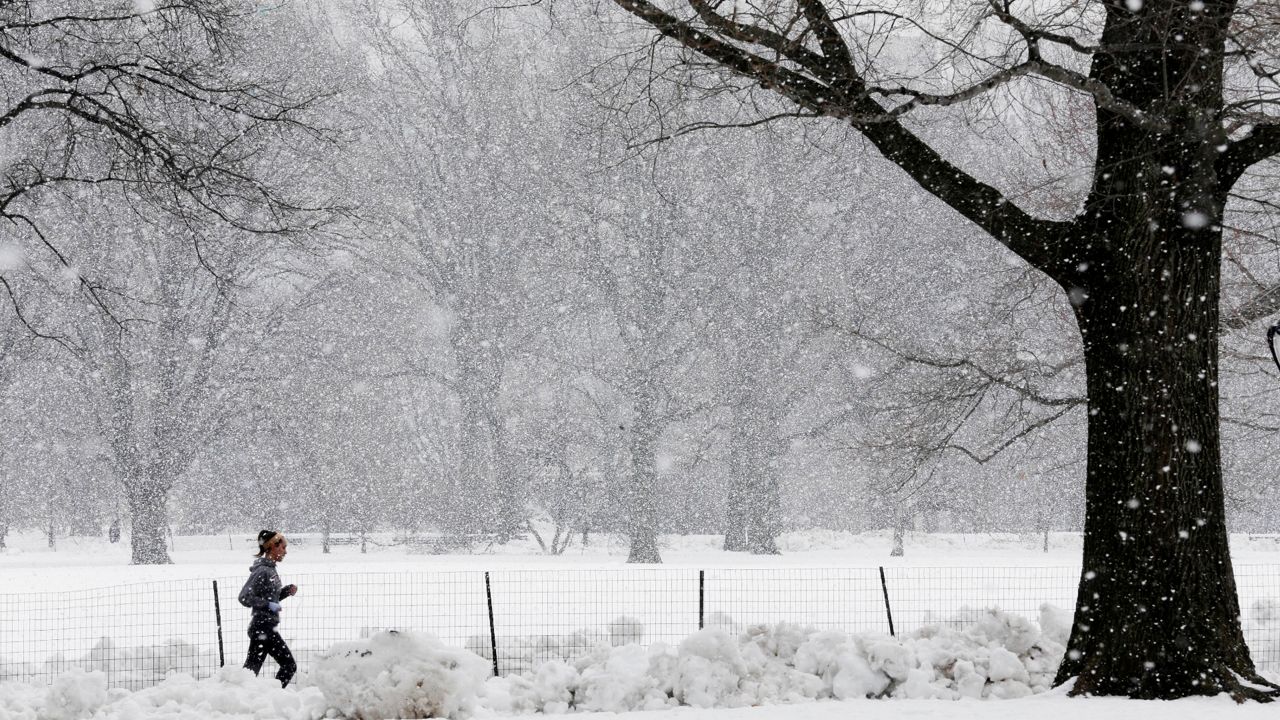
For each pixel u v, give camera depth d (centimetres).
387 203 15925
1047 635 4456
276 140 12294
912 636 4481
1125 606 3825
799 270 14662
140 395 15875
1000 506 16875
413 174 16388
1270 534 17525
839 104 3938
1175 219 3912
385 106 16412
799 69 4500
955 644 4184
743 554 14512
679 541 16750
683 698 3809
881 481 9838
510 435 17162
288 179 12550
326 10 16575
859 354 13500
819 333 11525
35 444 17300
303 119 11675
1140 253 3916
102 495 19062
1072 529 18362
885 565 10931
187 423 14688
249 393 15938
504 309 16450
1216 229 3975
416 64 16888
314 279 16238
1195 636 3747
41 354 14275
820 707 3584
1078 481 14700
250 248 13962
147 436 15925
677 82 4294
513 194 15888
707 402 14938
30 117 9056
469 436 16550
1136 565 3825
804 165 13550
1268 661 4859
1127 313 3931
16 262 12494
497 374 16500
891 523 17112
